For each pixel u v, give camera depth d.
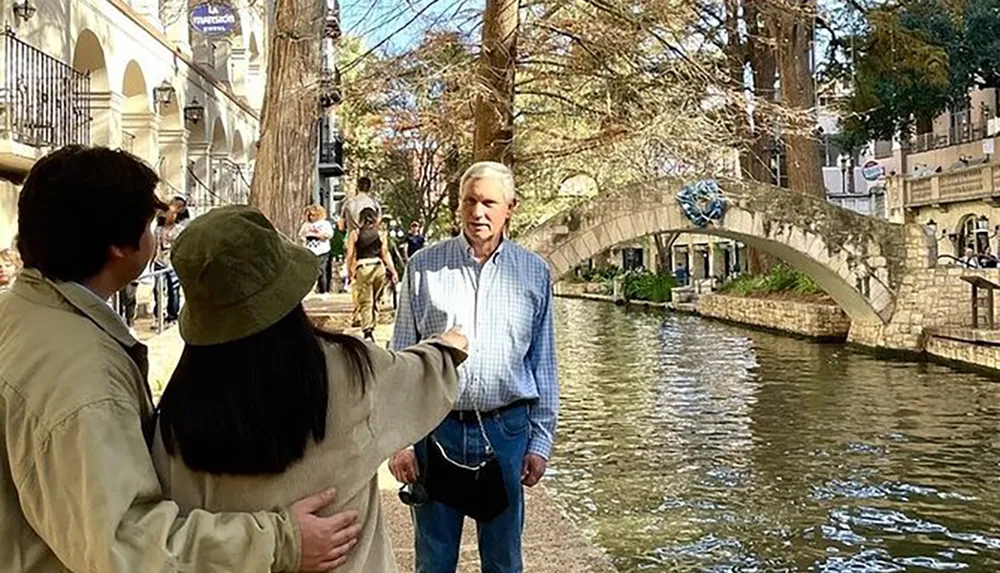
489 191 3.59
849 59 29.92
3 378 1.79
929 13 31.42
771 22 24.78
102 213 1.92
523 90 18.05
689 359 24.91
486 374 3.54
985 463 12.72
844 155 47.69
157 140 17.84
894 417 16.05
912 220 44.69
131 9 16.23
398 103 16.27
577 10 17.28
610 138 17.78
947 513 10.45
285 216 9.61
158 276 10.78
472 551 5.57
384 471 7.45
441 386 2.13
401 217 43.38
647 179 21.42
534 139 20.52
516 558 3.71
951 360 22.70
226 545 1.75
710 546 9.30
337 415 1.92
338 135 35.53
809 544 9.43
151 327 11.39
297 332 1.90
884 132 35.97
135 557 1.69
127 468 1.73
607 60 17.05
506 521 3.67
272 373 1.84
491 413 3.58
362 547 1.94
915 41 28.59
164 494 1.86
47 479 1.73
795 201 24.98
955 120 42.91
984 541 9.53
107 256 1.96
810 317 28.98
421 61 15.02
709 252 60.91
